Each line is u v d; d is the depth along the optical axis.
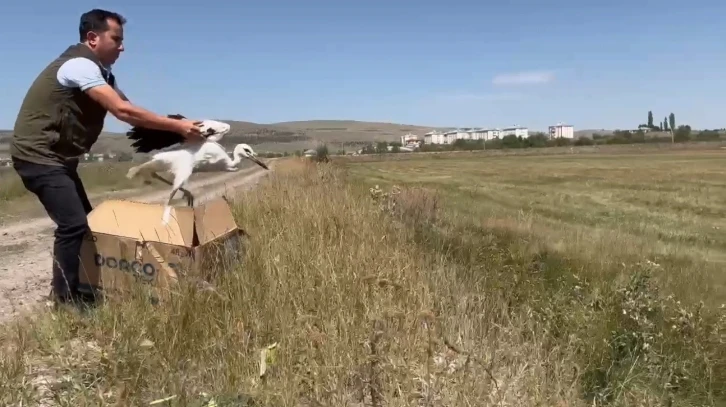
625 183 32.88
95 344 3.75
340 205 8.13
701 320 5.62
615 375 4.58
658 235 15.21
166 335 3.64
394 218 8.91
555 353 4.45
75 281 4.27
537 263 7.89
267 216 7.09
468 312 4.78
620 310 5.55
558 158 72.69
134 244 4.23
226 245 4.70
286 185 10.67
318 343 3.59
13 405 3.00
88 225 4.31
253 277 4.54
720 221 18.64
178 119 4.49
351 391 3.45
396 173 43.47
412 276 5.09
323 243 5.65
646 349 4.94
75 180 4.51
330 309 4.11
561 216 19.22
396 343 3.66
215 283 4.32
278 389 3.25
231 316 3.95
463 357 3.95
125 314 3.83
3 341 3.84
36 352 3.72
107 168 16.23
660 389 4.56
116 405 2.85
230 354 3.53
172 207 4.45
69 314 4.05
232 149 4.75
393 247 6.34
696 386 4.66
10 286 5.70
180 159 4.47
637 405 4.22
